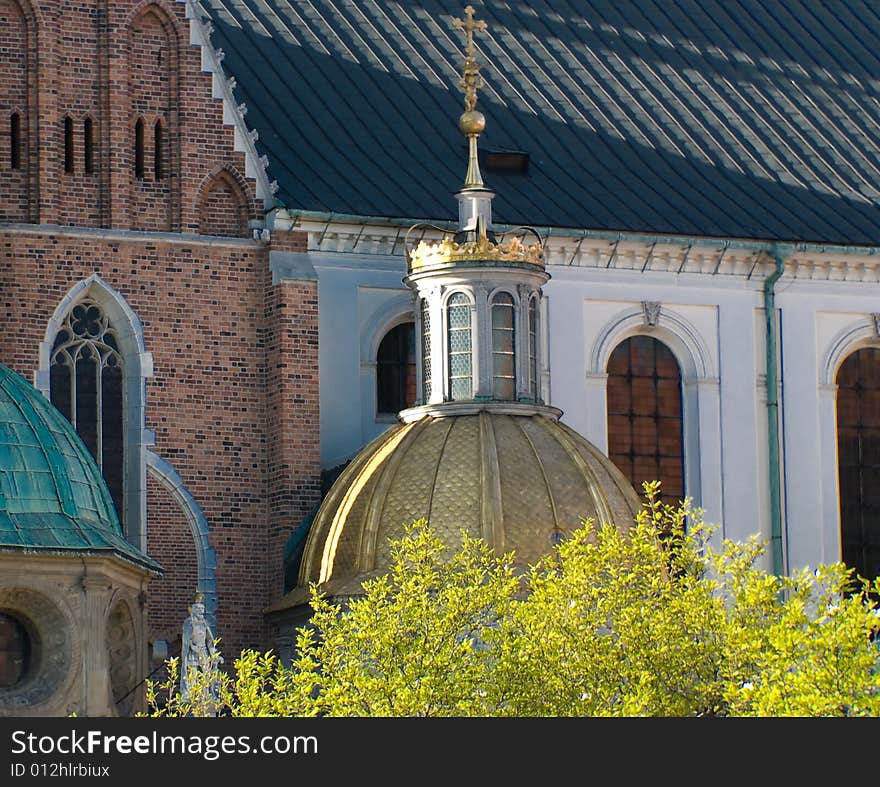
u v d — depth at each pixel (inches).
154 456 5807.1
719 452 6210.6
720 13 6786.4
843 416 6338.6
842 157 6520.7
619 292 6181.1
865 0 6924.2
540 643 4576.8
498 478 5452.8
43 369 5733.3
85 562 5128.0
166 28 5895.7
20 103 5792.3
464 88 6328.7
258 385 5890.8
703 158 6417.3
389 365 6003.9
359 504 5531.5
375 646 4584.2
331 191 5964.6
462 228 5738.2
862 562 6309.1
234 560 5826.8
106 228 5816.9
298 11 6363.2
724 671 4598.9
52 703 5093.5
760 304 6284.5
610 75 6530.5
